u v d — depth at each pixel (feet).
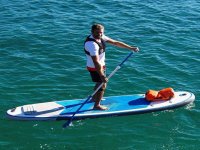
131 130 42.91
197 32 66.39
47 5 74.59
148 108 45.06
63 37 62.54
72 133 42.16
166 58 57.21
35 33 63.31
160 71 53.78
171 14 73.10
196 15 73.20
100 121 43.96
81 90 49.16
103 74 40.60
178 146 40.78
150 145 40.88
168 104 45.68
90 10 73.26
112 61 55.83
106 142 41.16
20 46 59.36
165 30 66.49
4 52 57.41
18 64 54.29
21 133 41.75
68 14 71.20
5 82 49.96
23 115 43.16
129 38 63.26
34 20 68.18
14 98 47.01
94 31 40.06
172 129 43.24
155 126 43.62
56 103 45.27
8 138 41.01
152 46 60.80
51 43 60.54
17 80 50.57
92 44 39.91
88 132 42.37
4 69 52.90
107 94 48.39
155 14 72.79
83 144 40.78
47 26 66.08
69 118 43.55
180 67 54.90
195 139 41.73
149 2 78.23
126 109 44.80
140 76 52.34
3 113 44.45
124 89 49.57
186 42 62.49
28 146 40.16
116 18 70.38
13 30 64.08
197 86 50.78
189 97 46.83
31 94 47.98
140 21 69.56
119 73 52.75
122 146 40.70
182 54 58.49
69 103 45.39
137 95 47.21
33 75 51.85
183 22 70.08
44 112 43.78
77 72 52.95
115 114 44.37
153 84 50.83
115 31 65.51
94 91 42.19
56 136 41.65
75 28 65.87
